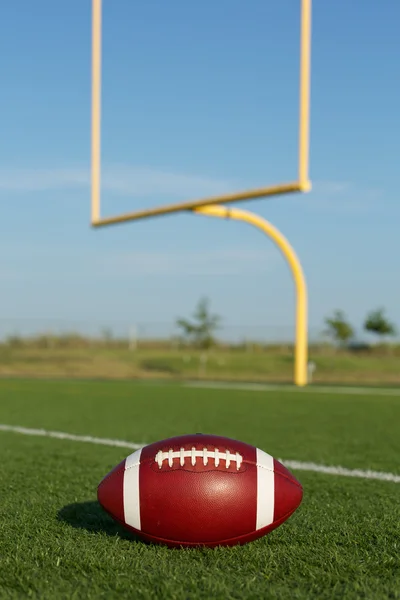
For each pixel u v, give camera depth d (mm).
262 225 11672
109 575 1992
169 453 2162
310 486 3492
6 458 4348
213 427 6215
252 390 11398
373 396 10188
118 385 12539
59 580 1959
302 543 2346
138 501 2123
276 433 5809
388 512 2885
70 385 12477
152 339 21172
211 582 1915
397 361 18328
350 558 2188
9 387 11836
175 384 13016
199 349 20812
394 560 2172
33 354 19750
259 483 2127
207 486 2104
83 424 6391
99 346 21312
